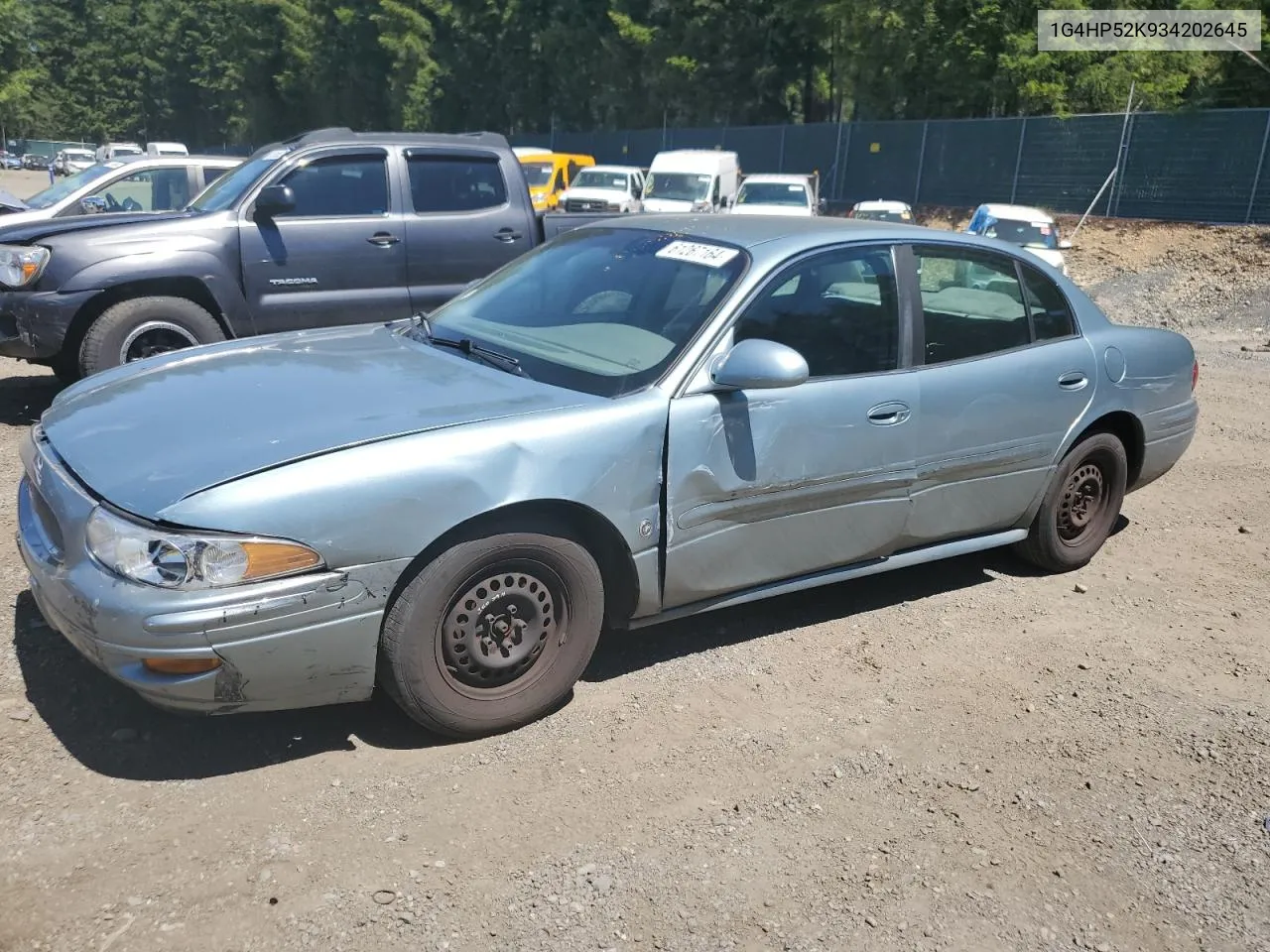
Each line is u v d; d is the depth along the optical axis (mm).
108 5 83688
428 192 7598
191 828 2707
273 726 3227
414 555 2920
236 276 6875
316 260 7148
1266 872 2820
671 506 3434
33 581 3053
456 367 3666
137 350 6648
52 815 2717
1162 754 3391
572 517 3316
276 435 2980
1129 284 19469
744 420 3557
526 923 2447
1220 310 16875
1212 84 24406
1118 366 4820
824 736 3375
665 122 42312
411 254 7500
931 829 2918
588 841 2766
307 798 2867
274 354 3863
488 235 7805
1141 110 25453
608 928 2451
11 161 69438
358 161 7344
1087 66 26281
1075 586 4848
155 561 2666
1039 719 3574
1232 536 5727
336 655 2875
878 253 4055
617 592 3518
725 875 2670
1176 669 4023
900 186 30781
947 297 4242
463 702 3133
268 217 6973
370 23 54531
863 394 3854
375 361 3738
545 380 3543
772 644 4059
